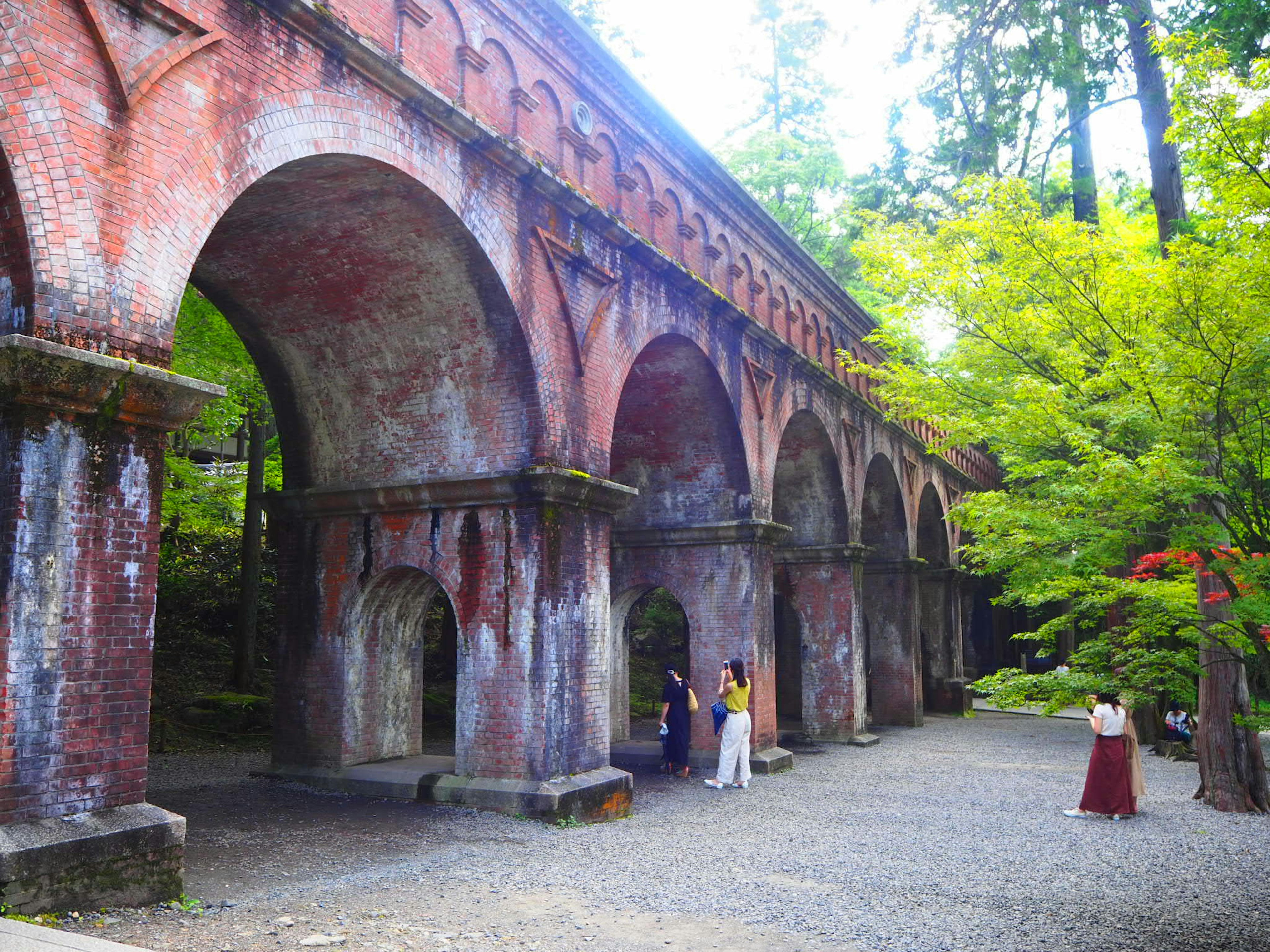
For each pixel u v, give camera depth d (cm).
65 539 599
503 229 1022
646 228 1329
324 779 1149
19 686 573
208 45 714
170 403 653
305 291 1066
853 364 1340
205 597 2236
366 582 1155
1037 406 899
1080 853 961
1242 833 1077
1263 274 698
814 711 1998
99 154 630
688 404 1521
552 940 633
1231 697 1249
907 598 2389
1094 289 910
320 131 808
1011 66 1566
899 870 867
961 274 1016
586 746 1091
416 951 595
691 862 883
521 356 1053
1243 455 743
